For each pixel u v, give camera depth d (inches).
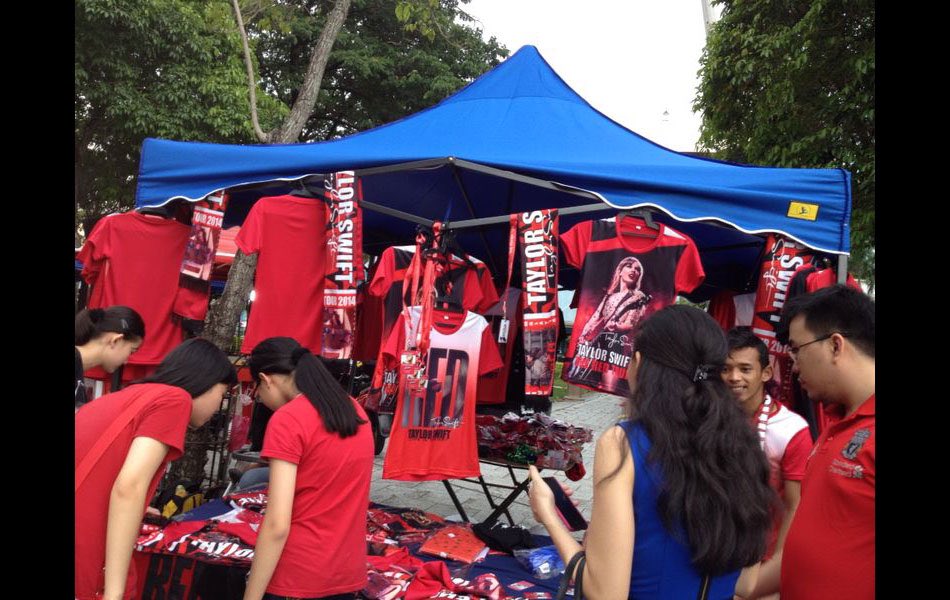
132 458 71.1
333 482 81.5
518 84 171.9
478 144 145.3
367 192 213.5
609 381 117.3
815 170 115.6
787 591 63.7
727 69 320.8
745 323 189.5
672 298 116.9
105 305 144.6
